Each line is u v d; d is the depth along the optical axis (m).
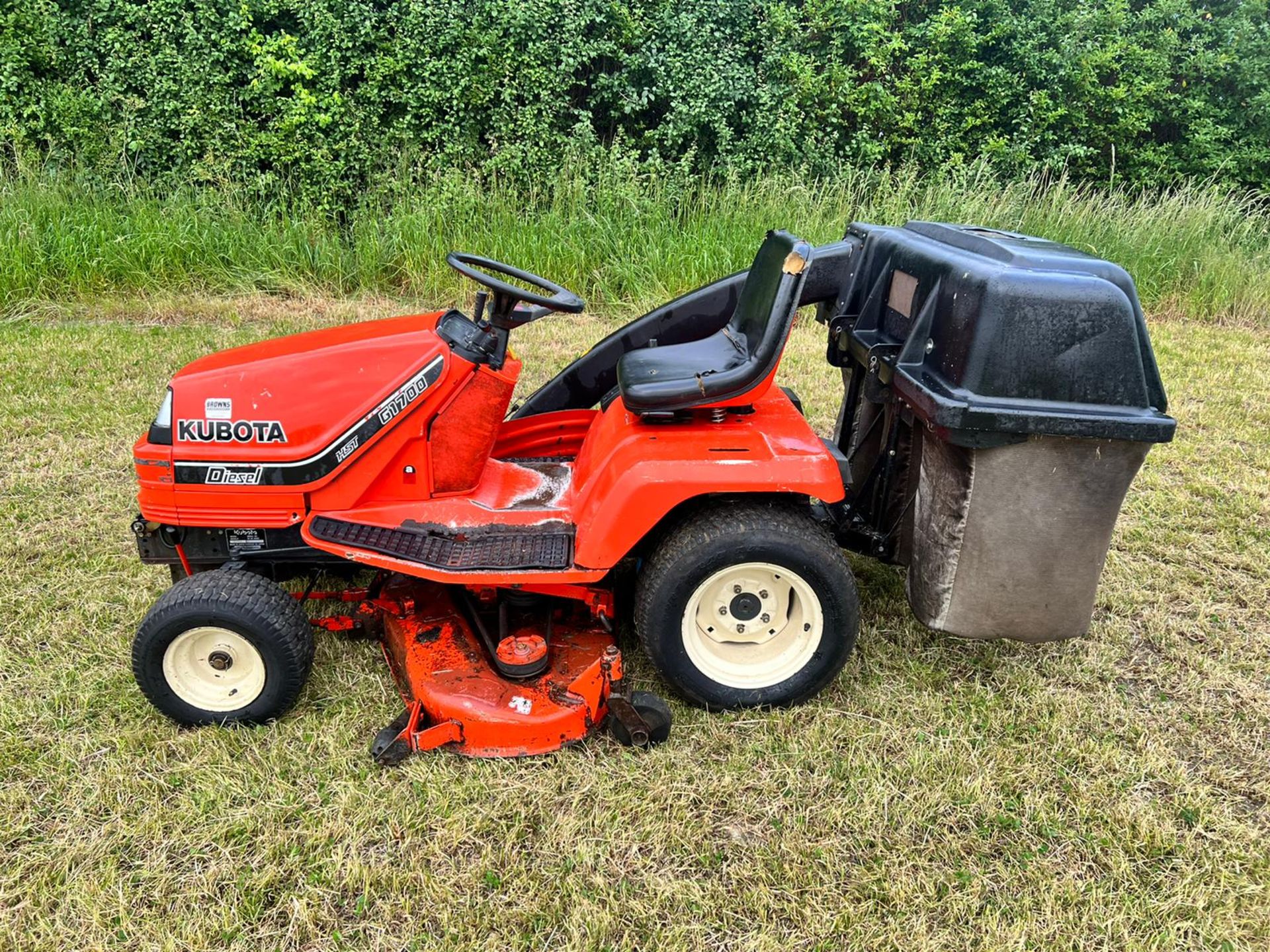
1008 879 2.21
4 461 4.34
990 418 2.34
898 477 3.03
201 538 2.78
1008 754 2.62
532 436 3.50
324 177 8.42
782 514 2.66
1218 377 6.13
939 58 9.76
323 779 2.47
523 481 3.11
